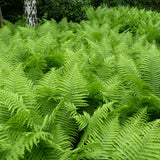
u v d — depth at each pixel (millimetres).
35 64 4125
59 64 4473
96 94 3377
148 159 2096
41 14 11102
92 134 2561
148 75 3758
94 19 9219
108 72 3992
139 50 4852
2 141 2076
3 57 4340
